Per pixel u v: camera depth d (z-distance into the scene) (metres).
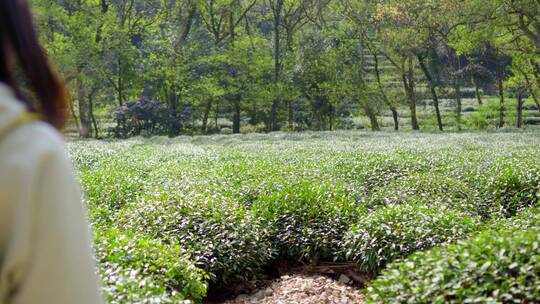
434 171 13.19
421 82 46.62
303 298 7.75
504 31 39.53
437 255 5.11
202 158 18.38
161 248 6.60
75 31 36.59
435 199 10.47
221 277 7.92
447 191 10.91
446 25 41.41
